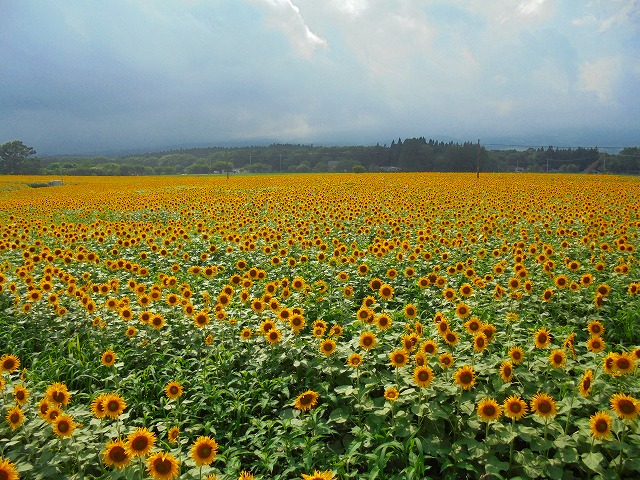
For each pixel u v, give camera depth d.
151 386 7.45
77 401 7.16
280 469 5.63
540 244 15.16
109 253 16.80
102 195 47.09
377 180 61.25
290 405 6.70
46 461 5.27
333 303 10.51
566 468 5.27
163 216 28.84
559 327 8.55
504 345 7.60
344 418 6.03
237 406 6.64
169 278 11.48
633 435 5.27
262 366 7.66
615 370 5.87
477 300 10.11
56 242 18.94
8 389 6.52
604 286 9.28
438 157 159.50
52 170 176.88
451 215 24.95
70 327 9.52
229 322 8.87
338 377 7.14
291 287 12.02
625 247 13.26
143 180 90.00
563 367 6.67
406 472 5.04
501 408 5.54
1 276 10.97
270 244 16.27
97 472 5.48
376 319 7.74
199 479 4.98
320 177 76.31
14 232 18.91
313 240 17.58
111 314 9.96
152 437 4.96
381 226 20.75
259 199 34.88
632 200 31.12
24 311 9.88
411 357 7.02
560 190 39.94
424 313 10.02
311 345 7.92
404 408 6.26
